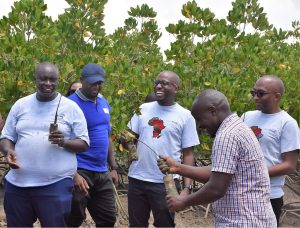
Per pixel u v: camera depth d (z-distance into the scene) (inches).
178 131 234.4
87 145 212.4
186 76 342.3
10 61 314.8
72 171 210.1
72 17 361.4
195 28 390.0
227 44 384.2
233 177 165.6
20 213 208.2
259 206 165.2
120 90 320.8
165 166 189.9
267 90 225.1
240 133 165.3
